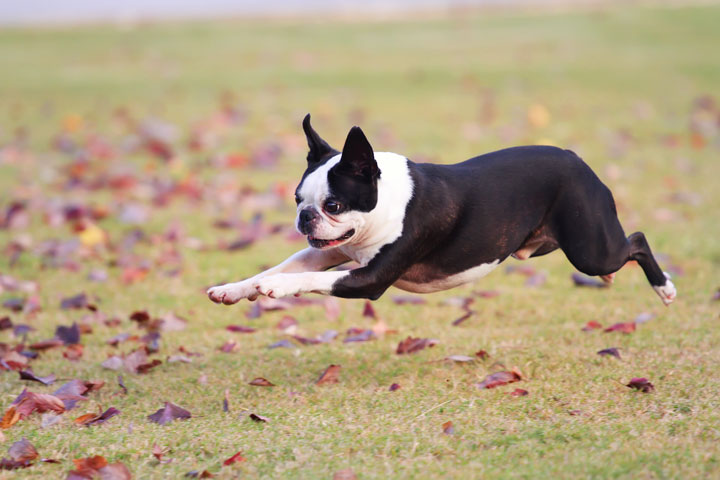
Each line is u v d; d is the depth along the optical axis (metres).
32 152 15.65
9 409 6.25
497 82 21.03
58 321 8.65
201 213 12.53
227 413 6.38
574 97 19.55
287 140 16.14
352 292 6.18
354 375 7.10
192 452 5.68
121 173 14.16
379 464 5.37
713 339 7.49
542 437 5.68
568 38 26.14
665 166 14.63
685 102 19.02
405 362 7.34
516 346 7.56
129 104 19.36
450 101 19.31
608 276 7.25
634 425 5.80
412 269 6.57
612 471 5.14
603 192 6.66
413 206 6.15
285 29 29.09
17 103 19.50
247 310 9.08
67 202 12.62
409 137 16.30
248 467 5.41
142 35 28.38
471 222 6.35
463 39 26.72
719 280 9.42
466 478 5.13
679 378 6.62
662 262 10.01
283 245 11.23
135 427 6.12
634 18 28.75
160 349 7.95
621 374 6.77
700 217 11.94
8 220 11.72
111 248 10.89
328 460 5.45
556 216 6.61
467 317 8.47
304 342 8.03
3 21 33.00
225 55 24.80
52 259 10.48
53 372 7.32
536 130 16.88
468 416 6.08
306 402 6.53
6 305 9.03
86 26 30.59
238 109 18.58
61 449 5.76
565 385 6.61
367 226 6.02
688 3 30.98
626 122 17.52
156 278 10.02
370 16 32.25
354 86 20.91
